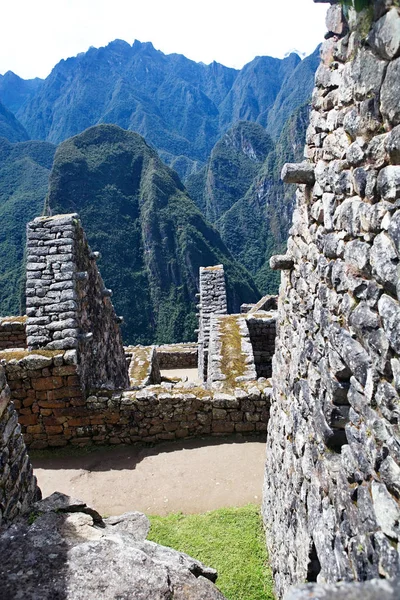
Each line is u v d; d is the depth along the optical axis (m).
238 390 6.46
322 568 2.60
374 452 1.97
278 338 4.50
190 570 2.52
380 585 0.99
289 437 3.71
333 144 2.54
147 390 6.51
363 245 2.08
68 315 6.34
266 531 4.55
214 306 13.27
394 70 1.71
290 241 3.92
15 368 6.04
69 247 6.75
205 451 6.14
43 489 5.55
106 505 5.23
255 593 4.00
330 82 2.56
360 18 1.98
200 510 5.09
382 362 1.89
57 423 6.34
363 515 2.06
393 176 1.75
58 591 2.18
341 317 2.45
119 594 2.17
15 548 2.48
